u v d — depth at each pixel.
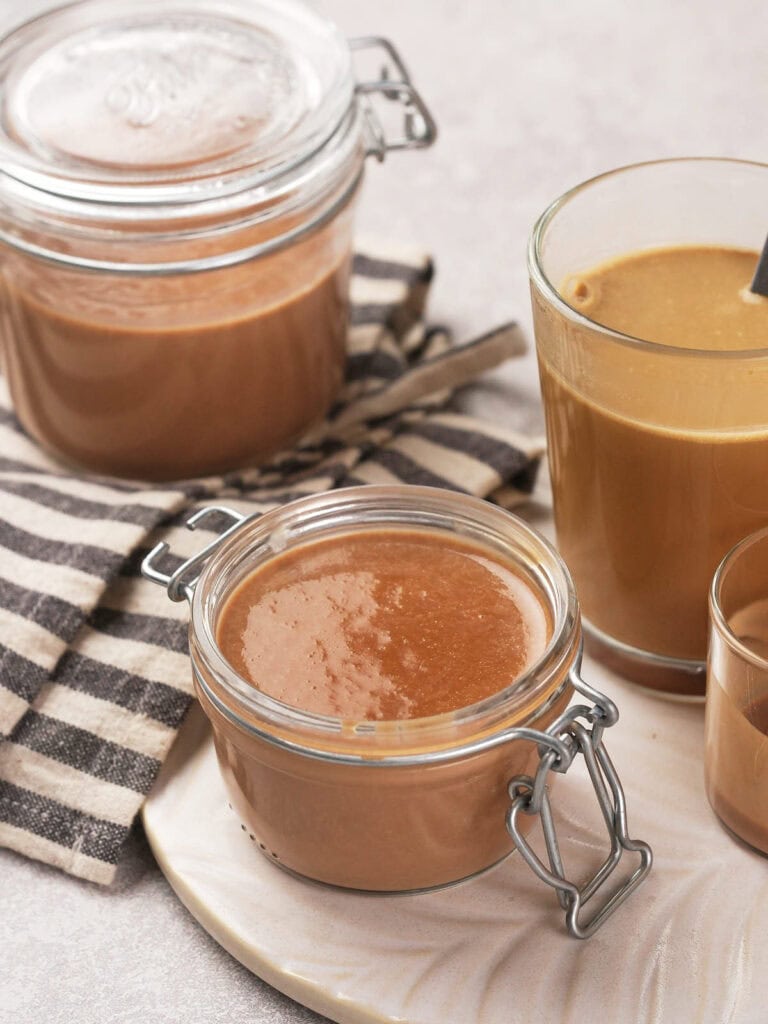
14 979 0.57
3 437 0.72
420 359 0.75
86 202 0.63
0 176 0.65
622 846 0.56
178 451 0.69
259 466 0.70
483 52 0.91
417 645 0.56
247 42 0.69
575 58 0.91
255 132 0.65
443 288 0.78
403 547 0.59
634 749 0.60
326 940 0.56
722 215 0.61
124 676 0.61
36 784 0.59
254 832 0.57
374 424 0.71
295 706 0.55
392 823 0.54
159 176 0.64
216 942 0.58
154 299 0.65
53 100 0.67
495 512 0.58
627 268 0.61
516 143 0.85
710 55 0.90
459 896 0.57
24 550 0.64
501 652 0.56
